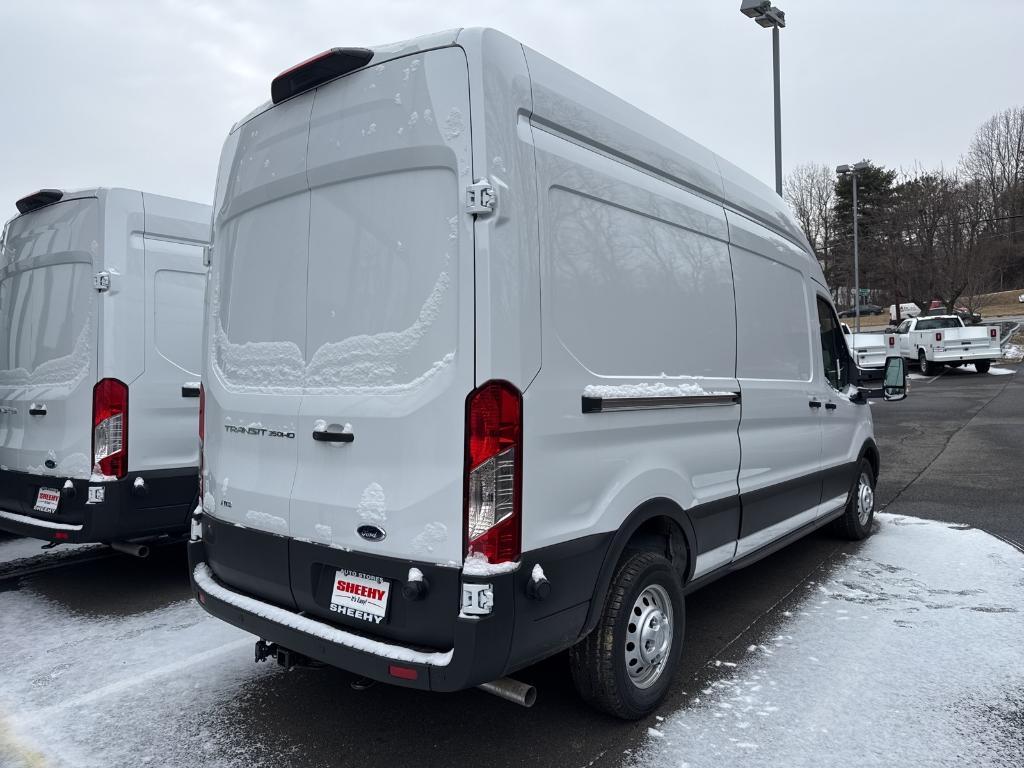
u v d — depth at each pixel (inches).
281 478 117.5
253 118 130.5
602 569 113.0
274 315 123.2
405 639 101.1
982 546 229.5
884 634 160.9
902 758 111.9
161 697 135.4
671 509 129.9
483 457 96.0
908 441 457.7
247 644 160.9
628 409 118.8
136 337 192.1
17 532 197.2
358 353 109.1
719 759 112.0
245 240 130.9
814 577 202.1
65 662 151.6
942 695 132.3
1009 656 148.6
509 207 98.3
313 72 115.0
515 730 121.8
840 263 2119.8
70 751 116.8
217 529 130.0
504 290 97.3
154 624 173.8
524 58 106.0
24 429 203.5
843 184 2253.9
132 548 192.9
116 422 187.2
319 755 114.9
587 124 116.7
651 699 124.3
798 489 188.5
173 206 204.5
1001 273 2130.9
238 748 117.2
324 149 115.2
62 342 195.8
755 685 136.9
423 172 103.4
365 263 109.6
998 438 448.1
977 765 110.0
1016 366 1009.5
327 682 141.3
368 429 105.3
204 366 140.3
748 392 159.9
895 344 957.2
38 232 207.3
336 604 108.5
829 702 130.0
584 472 109.9
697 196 149.0
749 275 167.0
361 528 105.0
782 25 508.4
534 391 100.9
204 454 138.4
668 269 134.6
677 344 136.0
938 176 1798.7
